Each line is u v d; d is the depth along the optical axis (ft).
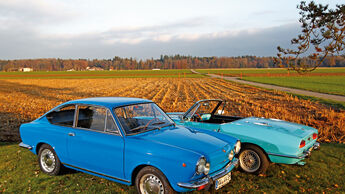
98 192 13.47
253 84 146.72
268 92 97.30
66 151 14.61
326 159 19.16
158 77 271.08
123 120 13.57
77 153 14.11
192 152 11.16
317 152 20.97
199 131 14.74
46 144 15.75
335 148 22.21
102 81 199.62
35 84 167.63
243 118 20.17
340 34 17.99
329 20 18.28
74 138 14.12
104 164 13.09
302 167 17.51
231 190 13.84
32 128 16.24
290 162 15.15
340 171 16.70
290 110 52.03
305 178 15.62
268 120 19.10
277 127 16.76
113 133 12.97
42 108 53.16
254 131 16.25
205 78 236.63
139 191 12.14
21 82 193.57
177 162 10.89
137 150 11.84
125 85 148.87
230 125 17.33
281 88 116.78
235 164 13.38
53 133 15.12
